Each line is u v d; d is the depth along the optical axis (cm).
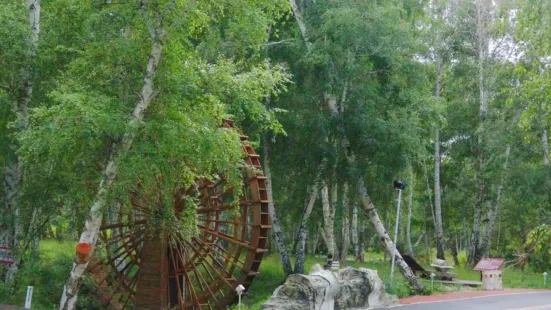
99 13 1128
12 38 1410
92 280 1908
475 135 3250
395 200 2680
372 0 2156
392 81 2236
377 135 2111
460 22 3281
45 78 1561
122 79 1152
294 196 2550
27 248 1842
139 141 1062
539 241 911
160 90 1117
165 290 1811
